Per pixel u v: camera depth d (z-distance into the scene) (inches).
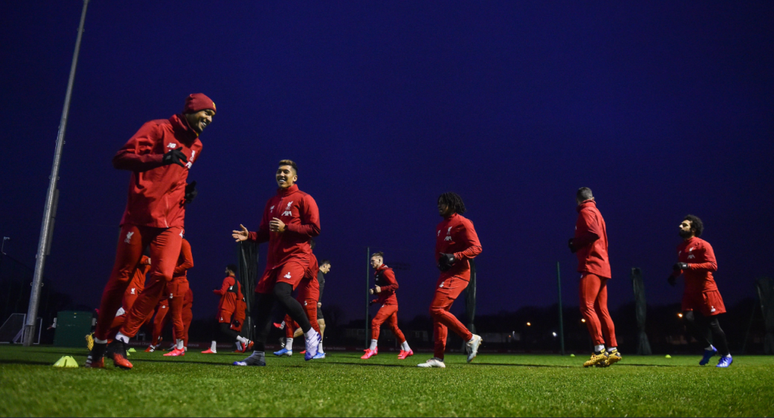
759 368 182.5
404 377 114.4
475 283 551.2
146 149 116.2
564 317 711.7
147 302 114.0
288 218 173.8
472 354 204.5
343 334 831.1
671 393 89.0
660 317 695.7
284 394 69.1
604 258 217.5
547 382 108.4
